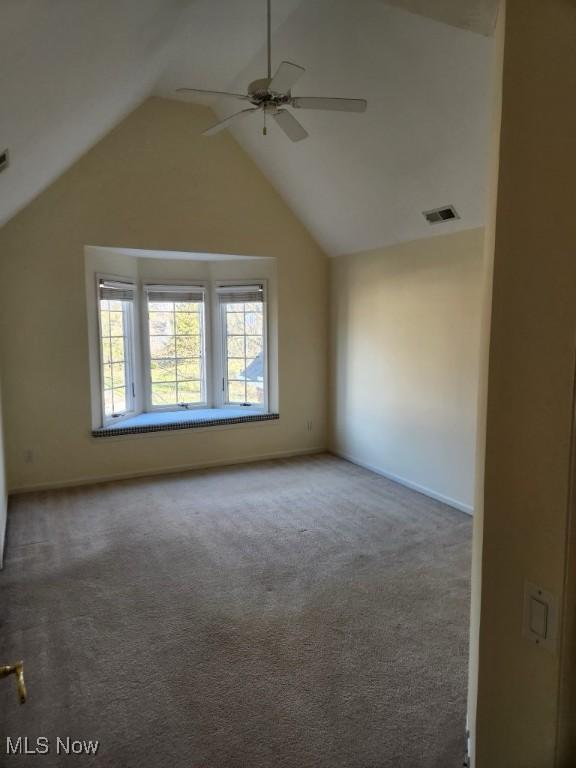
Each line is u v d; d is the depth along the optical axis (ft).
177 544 12.11
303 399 19.71
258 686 7.47
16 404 15.33
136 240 16.19
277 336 18.93
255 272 18.94
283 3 10.61
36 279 15.20
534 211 3.03
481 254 13.00
